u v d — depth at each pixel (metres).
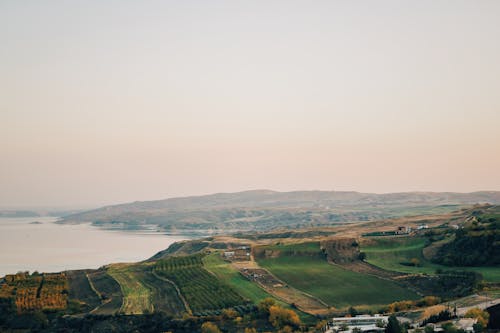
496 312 172.62
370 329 170.62
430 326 157.25
